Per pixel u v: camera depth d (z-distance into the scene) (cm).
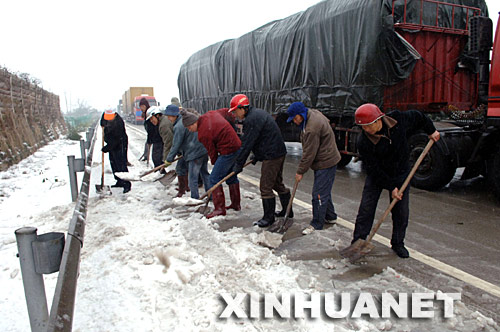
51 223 507
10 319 291
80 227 262
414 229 464
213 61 1327
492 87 550
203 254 385
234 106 438
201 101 1491
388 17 673
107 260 375
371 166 356
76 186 615
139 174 627
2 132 1030
